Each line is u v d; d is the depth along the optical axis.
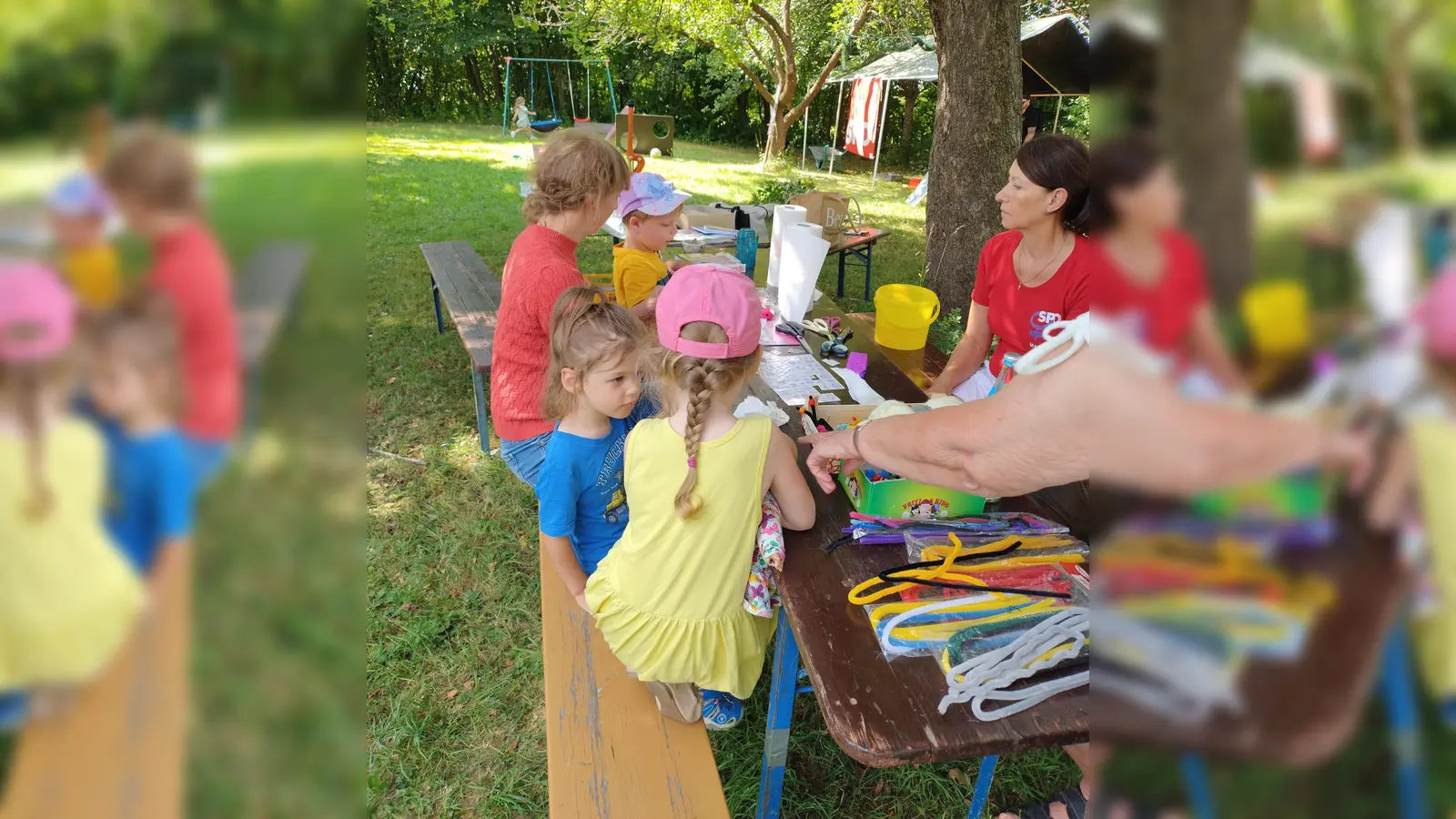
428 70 18.88
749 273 3.71
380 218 7.71
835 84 16.95
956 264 5.20
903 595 1.32
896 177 13.99
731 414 1.47
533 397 2.16
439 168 10.91
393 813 1.88
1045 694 1.13
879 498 1.51
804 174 13.37
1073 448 0.86
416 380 4.11
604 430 1.71
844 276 6.16
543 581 1.86
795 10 16.56
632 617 1.49
